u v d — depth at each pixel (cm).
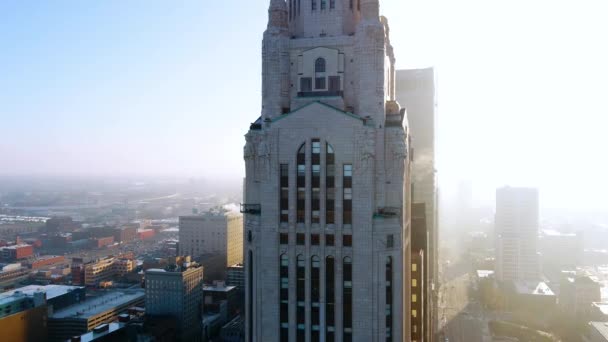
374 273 8838
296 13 9794
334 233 8956
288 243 9125
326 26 9575
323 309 9006
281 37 9381
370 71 8931
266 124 9156
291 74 9506
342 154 8875
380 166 8931
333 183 8962
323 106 8912
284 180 9169
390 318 9006
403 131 9012
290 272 9125
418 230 15688
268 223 9175
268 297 9231
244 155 9562
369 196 8806
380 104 8950
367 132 8756
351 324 8975
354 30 9612
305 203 9050
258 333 9294
